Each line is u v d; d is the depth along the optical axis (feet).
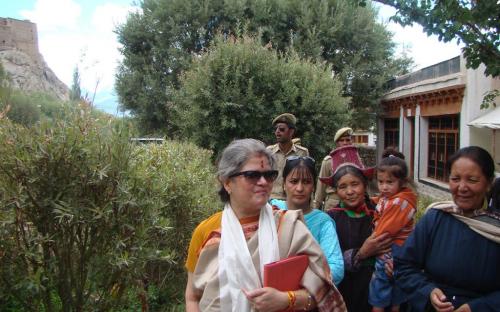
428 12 14.05
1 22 219.00
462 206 7.28
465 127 37.29
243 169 6.59
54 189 10.00
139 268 11.18
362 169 10.28
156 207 11.48
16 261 10.13
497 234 6.87
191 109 37.99
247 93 36.19
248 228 6.68
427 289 7.29
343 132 21.18
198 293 6.89
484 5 13.02
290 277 6.23
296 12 56.59
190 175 15.66
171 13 57.52
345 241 10.05
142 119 59.62
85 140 10.08
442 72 43.73
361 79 60.39
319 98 37.50
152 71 58.29
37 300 10.66
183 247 15.46
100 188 10.53
